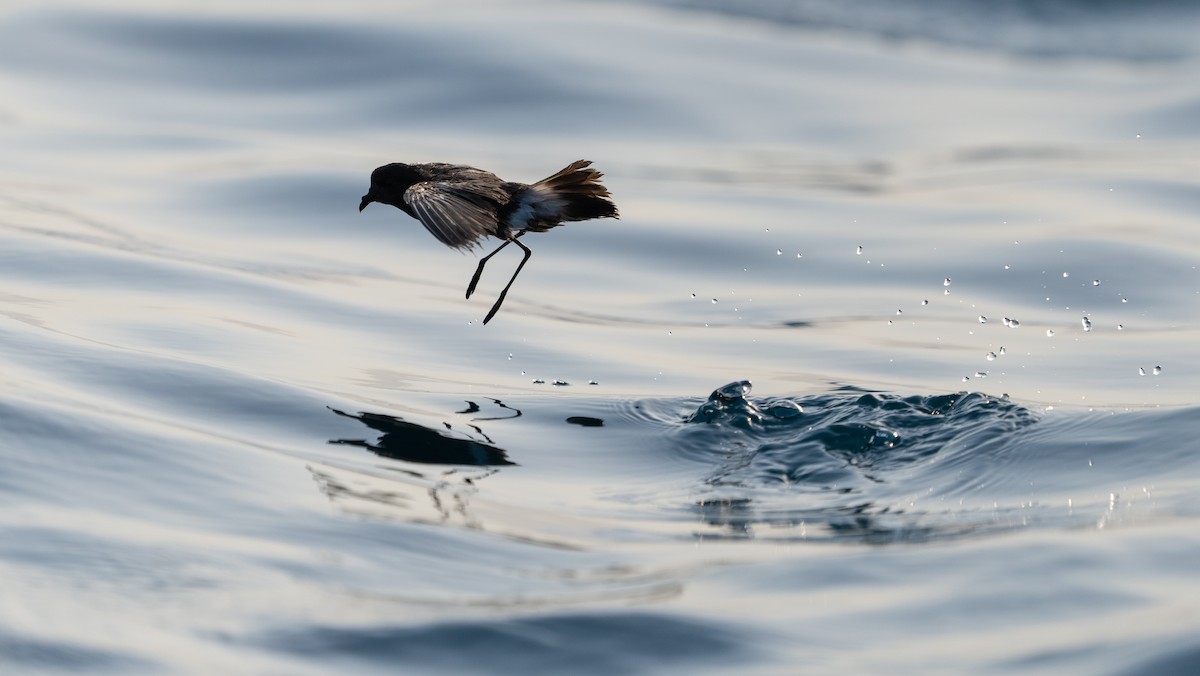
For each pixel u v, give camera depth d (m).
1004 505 8.56
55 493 7.67
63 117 21.22
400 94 22.77
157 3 26.11
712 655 6.16
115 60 23.62
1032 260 16.05
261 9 26.08
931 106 23.62
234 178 18.69
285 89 22.95
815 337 13.71
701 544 7.91
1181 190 18.72
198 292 13.66
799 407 10.75
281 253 15.91
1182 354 12.69
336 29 25.12
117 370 10.48
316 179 18.70
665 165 20.31
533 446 9.97
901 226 17.61
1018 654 6.05
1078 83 25.22
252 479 8.36
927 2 29.98
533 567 7.34
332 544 7.41
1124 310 14.45
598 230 17.36
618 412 10.86
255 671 5.89
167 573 6.76
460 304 14.49
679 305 14.91
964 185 19.47
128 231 16.05
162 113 21.77
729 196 18.86
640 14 27.50
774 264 16.33
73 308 12.50
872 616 6.56
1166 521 7.75
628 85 23.34
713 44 25.89
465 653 6.16
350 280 15.04
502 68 23.62
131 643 6.02
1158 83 25.03
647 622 6.48
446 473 9.13
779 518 8.51
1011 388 11.74
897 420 10.37
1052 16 29.52
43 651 5.87
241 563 6.99
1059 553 7.25
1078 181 19.41
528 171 19.56
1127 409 10.38
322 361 11.87
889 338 13.61
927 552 7.52
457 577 7.10
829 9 29.27
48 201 17.05
